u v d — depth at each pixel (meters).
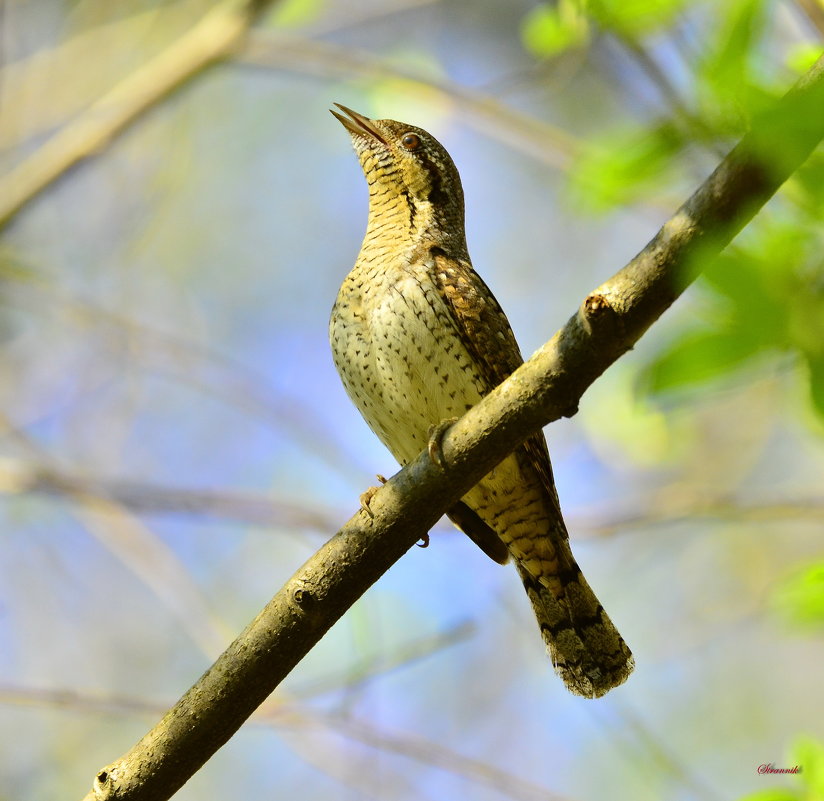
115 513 9.98
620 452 12.12
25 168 10.94
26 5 14.22
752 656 13.44
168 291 14.73
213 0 14.05
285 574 13.36
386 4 14.15
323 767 9.52
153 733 5.79
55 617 13.31
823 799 6.25
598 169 5.82
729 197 4.85
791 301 4.57
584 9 6.62
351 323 7.96
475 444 5.75
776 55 6.37
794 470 13.52
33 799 12.43
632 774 11.95
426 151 8.92
